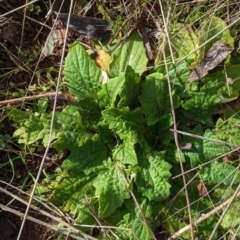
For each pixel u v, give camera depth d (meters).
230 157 0.40
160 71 0.40
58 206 0.41
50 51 0.43
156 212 0.39
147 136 0.40
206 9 0.42
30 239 0.40
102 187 0.38
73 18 0.42
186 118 0.41
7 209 0.36
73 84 0.39
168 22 0.39
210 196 0.40
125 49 0.41
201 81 0.40
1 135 0.41
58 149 0.38
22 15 0.43
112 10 0.43
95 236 0.40
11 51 0.43
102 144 0.40
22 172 0.41
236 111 0.40
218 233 0.39
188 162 0.40
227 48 0.39
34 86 0.42
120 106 0.39
